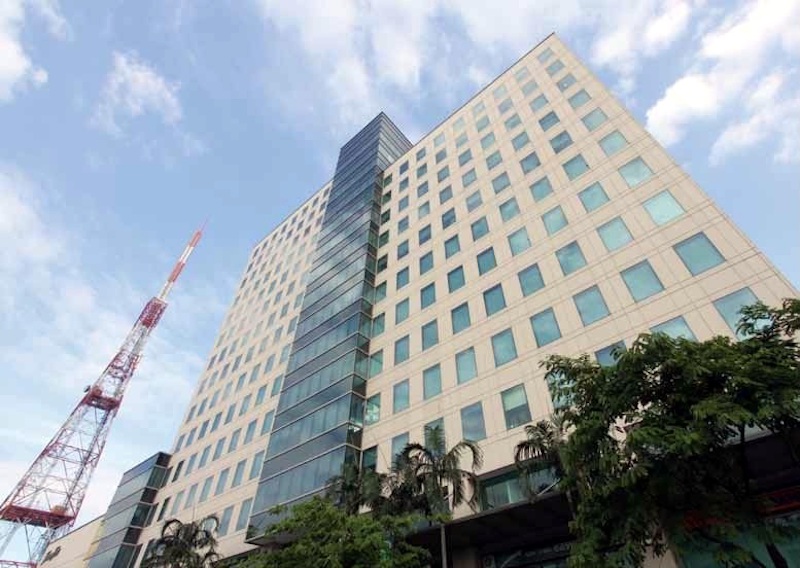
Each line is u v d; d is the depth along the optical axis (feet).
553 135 106.22
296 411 112.68
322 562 45.60
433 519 56.75
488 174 116.16
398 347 102.47
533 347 76.43
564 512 59.57
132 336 305.73
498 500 64.44
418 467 62.08
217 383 173.68
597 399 37.96
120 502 163.12
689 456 32.01
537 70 128.16
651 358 35.24
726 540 33.91
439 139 147.74
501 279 91.30
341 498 68.13
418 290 109.29
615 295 71.41
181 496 141.90
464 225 110.93
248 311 192.65
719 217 67.26
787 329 34.73
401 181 150.41
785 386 30.76
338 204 171.01
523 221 96.53
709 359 34.09
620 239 77.00
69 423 264.72
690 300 62.75
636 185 81.41
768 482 47.73
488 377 79.51
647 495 33.47
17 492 231.09
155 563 92.43
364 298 119.34
